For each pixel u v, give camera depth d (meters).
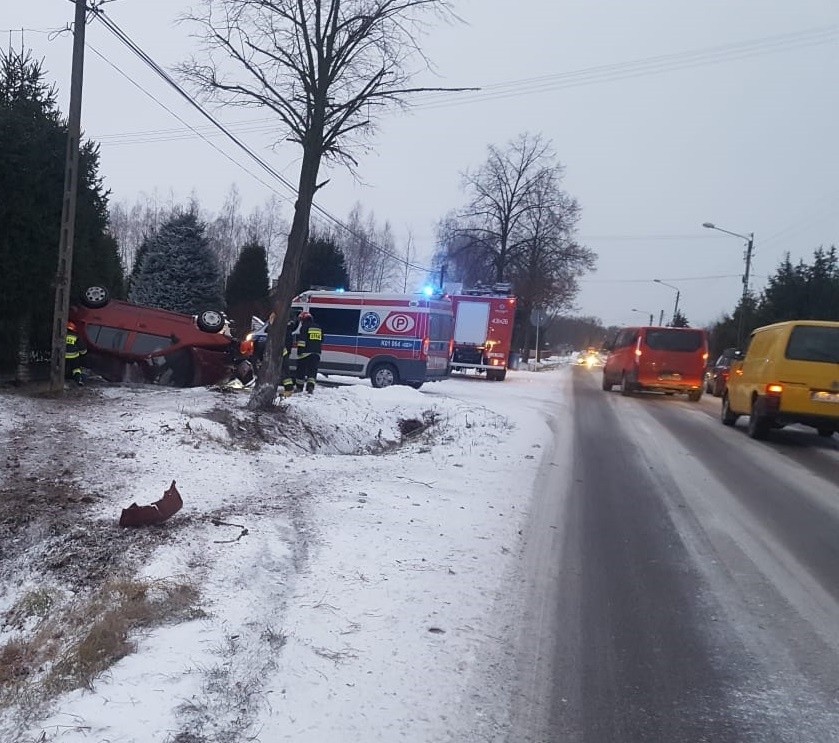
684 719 3.77
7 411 9.70
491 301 28.30
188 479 7.85
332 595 4.96
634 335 23.50
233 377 15.04
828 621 5.12
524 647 4.49
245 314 36.00
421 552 6.01
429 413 15.07
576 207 45.72
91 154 14.55
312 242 39.50
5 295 12.01
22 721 3.39
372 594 5.03
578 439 13.03
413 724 3.54
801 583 5.89
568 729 3.63
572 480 9.42
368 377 19.28
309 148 11.73
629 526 7.39
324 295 19.69
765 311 34.25
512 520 7.28
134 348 13.86
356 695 3.72
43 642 4.43
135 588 4.84
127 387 13.08
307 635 4.32
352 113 11.99
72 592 5.20
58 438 8.77
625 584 5.71
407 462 9.85
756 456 12.18
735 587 5.75
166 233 33.28
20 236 12.06
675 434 14.40
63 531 6.15
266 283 37.44
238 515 6.70
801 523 7.84
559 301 48.69
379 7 11.66
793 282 33.00
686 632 4.85
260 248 37.41
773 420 13.59
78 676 3.75
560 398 21.02
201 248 33.62
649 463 11.01
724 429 15.74
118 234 62.47
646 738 3.59
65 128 12.97
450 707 3.73
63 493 7.00
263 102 11.88
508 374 33.69
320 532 6.30
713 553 6.62
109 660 3.89
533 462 10.40
